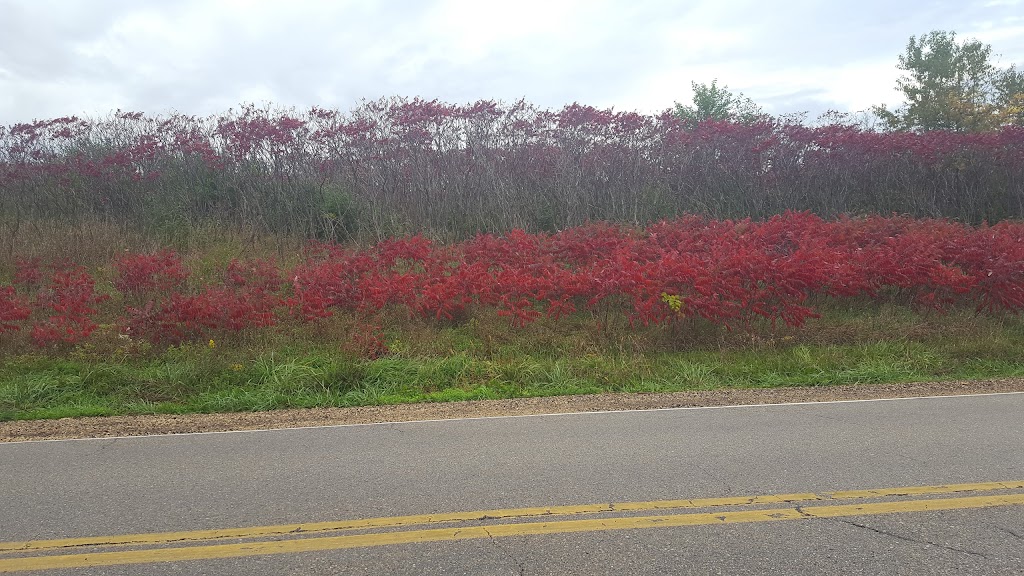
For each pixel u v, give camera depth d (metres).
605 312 13.38
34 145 21.70
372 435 6.66
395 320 13.02
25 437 6.84
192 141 21.33
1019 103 31.75
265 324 11.98
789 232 16.78
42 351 11.19
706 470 5.30
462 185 21.89
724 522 4.29
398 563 3.80
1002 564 3.71
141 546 4.06
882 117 34.03
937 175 23.84
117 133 22.61
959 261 14.21
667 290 12.33
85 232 18.97
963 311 13.50
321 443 6.38
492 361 10.92
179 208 20.66
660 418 7.20
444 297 12.91
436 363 10.43
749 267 12.72
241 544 4.06
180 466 5.67
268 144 21.03
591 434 6.52
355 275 14.91
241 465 5.67
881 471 5.21
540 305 13.98
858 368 10.21
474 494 4.84
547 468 5.43
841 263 13.78
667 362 11.01
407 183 21.73
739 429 6.63
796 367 10.38
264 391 9.21
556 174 21.64
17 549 4.04
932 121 32.50
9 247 17.88
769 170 23.09
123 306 13.85
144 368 10.50
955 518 4.31
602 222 18.98
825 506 4.52
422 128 21.23
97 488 5.11
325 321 12.48
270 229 20.59
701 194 22.94
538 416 7.42
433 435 6.60
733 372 10.25
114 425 7.36
